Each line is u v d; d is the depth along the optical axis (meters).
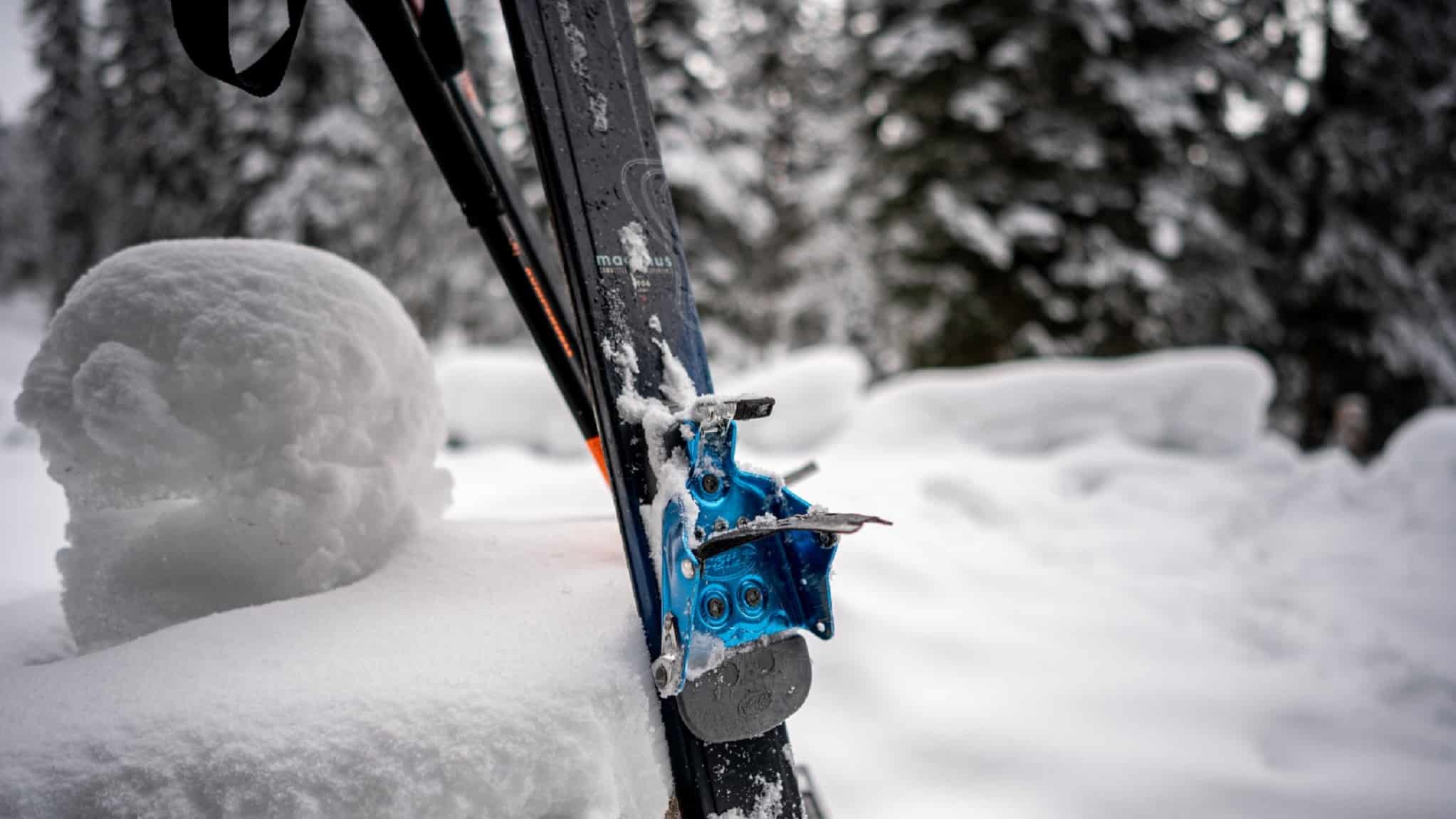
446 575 1.01
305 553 0.98
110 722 0.71
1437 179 11.95
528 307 1.09
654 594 0.81
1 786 0.65
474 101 1.26
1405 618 3.32
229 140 12.55
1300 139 11.82
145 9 13.52
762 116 16.09
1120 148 9.12
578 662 0.79
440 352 12.93
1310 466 5.30
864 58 10.41
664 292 0.96
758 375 6.07
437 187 13.17
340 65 12.47
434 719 0.72
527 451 5.51
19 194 25.56
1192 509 4.42
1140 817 2.15
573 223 0.91
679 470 0.82
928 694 2.51
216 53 0.84
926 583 3.16
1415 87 11.97
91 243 18.67
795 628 0.84
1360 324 11.91
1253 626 3.21
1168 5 9.21
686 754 0.79
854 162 10.69
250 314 0.95
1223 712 2.60
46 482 2.88
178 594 0.98
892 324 9.80
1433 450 4.77
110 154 14.87
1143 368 5.54
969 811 2.14
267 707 0.72
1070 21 8.67
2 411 10.15
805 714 2.39
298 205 11.78
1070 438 5.36
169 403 0.92
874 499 3.92
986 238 8.66
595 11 1.02
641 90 1.04
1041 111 9.03
